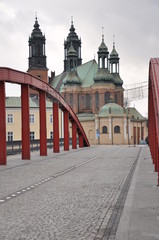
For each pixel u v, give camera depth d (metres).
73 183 18.12
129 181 18.73
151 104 27.27
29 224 9.89
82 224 9.87
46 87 39.53
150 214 11.00
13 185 17.44
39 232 9.08
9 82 30.72
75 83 107.75
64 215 10.96
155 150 23.11
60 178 20.25
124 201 13.16
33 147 51.69
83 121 101.62
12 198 13.89
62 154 43.28
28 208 12.01
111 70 114.75
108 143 96.06
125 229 9.29
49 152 47.41
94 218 10.55
